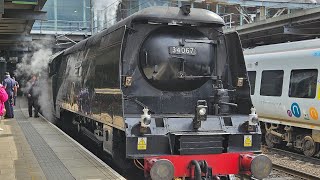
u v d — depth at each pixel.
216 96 7.58
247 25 17.98
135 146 6.33
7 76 16.47
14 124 14.58
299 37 19.00
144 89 7.29
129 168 7.26
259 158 6.44
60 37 32.69
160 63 7.26
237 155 6.73
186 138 6.51
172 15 7.20
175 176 6.40
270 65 13.10
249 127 6.93
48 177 6.88
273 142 13.52
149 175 6.25
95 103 8.45
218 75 7.73
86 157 8.52
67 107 12.30
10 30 18.94
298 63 11.84
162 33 7.36
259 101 13.59
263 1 19.88
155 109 7.35
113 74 7.19
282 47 12.84
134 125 6.41
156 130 6.51
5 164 7.93
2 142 10.54
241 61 7.49
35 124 14.62
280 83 12.63
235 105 7.29
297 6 20.12
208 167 6.38
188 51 7.43
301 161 11.19
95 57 8.68
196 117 6.63
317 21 15.72
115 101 6.98
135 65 7.21
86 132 10.33
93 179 6.71
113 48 7.34
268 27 17.25
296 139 12.56
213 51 7.71
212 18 7.48
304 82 11.62
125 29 6.87
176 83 7.41
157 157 6.33
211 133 6.67
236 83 7.59
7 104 16.45
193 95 7.62
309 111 11.39
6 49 26.97
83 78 9.83
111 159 8.31
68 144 10.23
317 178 8.70
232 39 7.64
